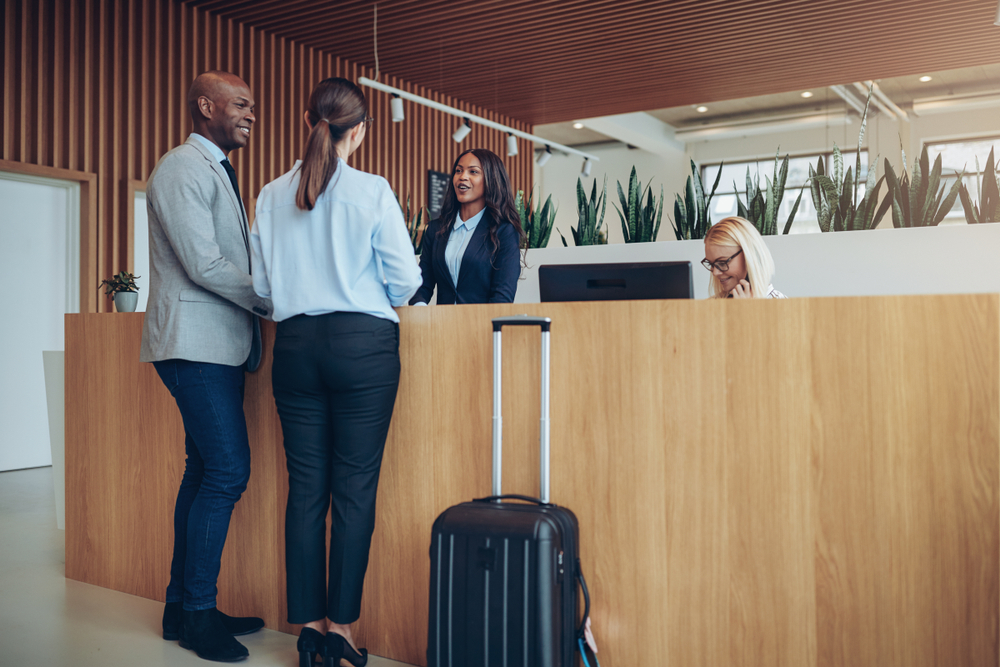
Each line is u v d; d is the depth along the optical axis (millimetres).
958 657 1416
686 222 3191
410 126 7984
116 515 2492
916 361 1453
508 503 1620
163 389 2361
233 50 6125
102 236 5195
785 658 1537
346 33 6477
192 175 1875
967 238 2400
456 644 1517
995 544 1396
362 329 1725
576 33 6641
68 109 5008
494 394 1722
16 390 5000
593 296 1897
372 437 1776
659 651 1644
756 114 11414
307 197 1681
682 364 1633
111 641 2047
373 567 1953
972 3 6062
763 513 1560
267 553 2146
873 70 7797
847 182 2768
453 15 6191
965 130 10461
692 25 6504
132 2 5363
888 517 1467
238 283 1883
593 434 1709
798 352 1538
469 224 2635
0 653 1957
